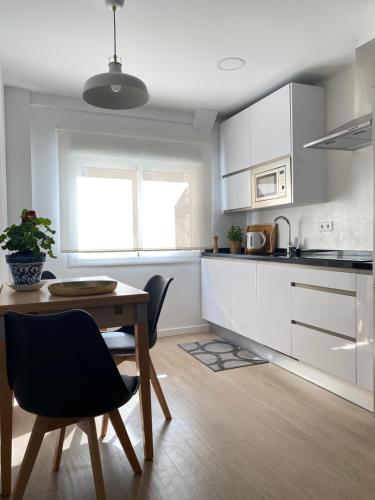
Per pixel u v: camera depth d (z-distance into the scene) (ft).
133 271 13.60
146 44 9.22
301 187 11.05
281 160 11.34
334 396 8.66
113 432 7.29
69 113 12.73
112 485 5.60
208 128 14.48
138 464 5.86
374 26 8.57
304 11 7.95
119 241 13.12
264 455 6.32
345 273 8.02
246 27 8.54
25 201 11.87
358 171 10.23
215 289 13.58
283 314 10.02
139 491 5.46
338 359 8.28
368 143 9.66
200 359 11.32
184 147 14.11
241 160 13.42
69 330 4.39
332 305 8.39
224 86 11.96
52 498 5.38
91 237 12.75
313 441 6.73
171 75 11.09
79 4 7.55
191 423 7.47
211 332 14.66
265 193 12.17
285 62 10.32
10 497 5.47
